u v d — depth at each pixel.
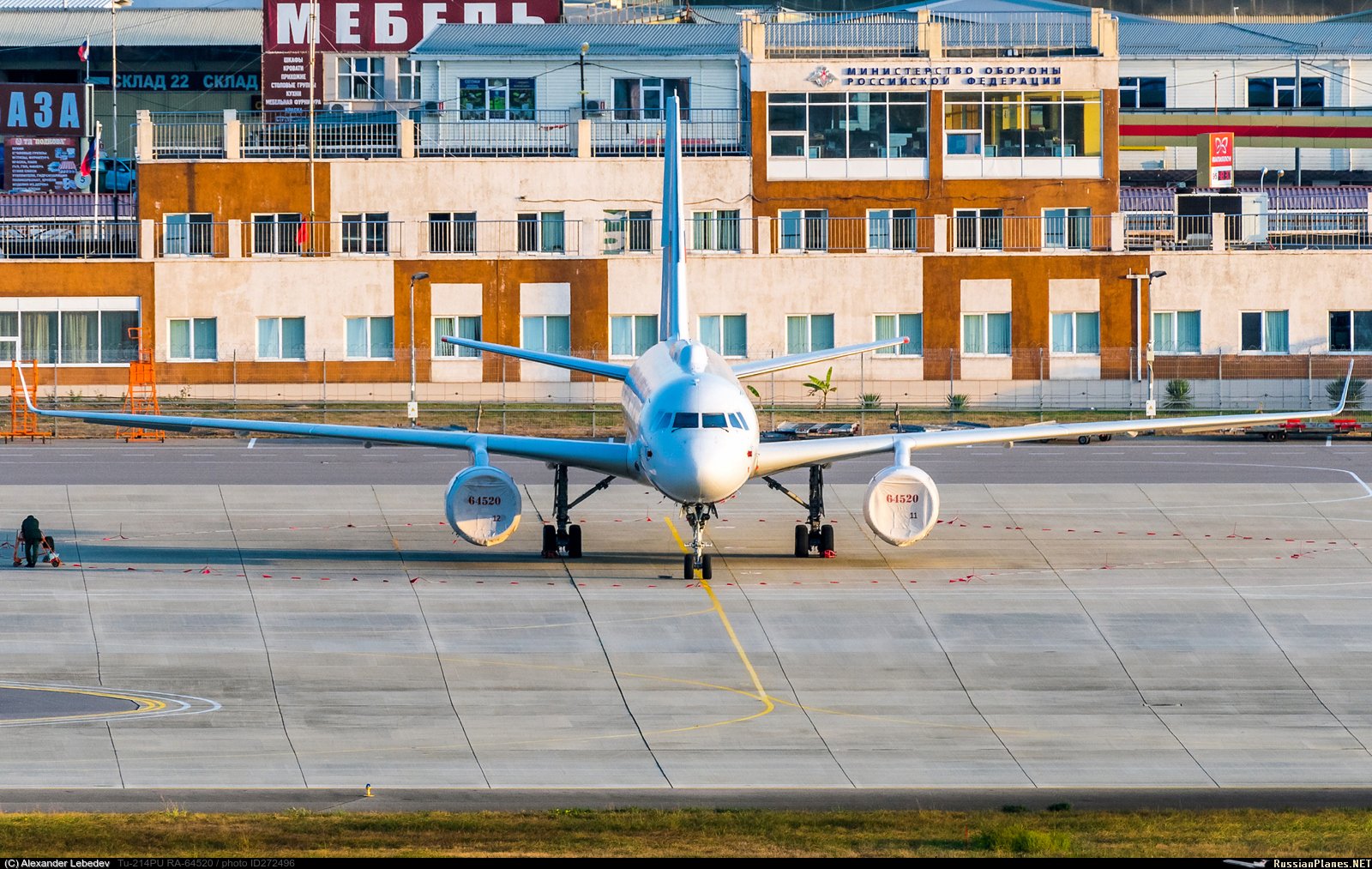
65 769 115.50
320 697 135.62
